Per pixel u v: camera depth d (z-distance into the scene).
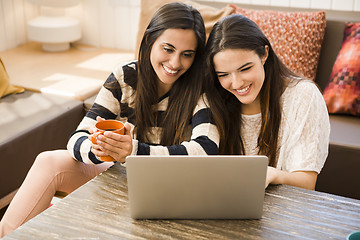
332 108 2.26
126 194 1.19
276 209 1.13
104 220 1.08
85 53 3.26
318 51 2.33
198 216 1.09
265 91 1.47
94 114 1.52
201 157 1.04
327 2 2.71
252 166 1.05
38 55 3.16
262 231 1.05
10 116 2.21
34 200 1.45
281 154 1.48
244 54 1.33
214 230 1.05
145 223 1.08
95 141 1.26
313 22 2.30
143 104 1.50
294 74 1.54
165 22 1.38
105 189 1.20
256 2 2.87
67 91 2.48
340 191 2.05
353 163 1.99
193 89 1.47
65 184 1.51
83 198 1.16
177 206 1.08
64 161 1.50
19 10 3.33
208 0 2.87
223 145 1.48
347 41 2.29
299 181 1.33
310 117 1.44
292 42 2.31
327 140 1.47
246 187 1.06
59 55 3.18
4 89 2.42
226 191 1.07
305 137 1.43
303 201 1.17
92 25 3.43
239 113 1.53
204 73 1.44
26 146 2.10
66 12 3.47
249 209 1.08
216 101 1.45
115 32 3.38
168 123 1.50
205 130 1.40
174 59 1.39
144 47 1.46
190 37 1.38
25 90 2.54
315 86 1.49
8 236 1.01
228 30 1.34
